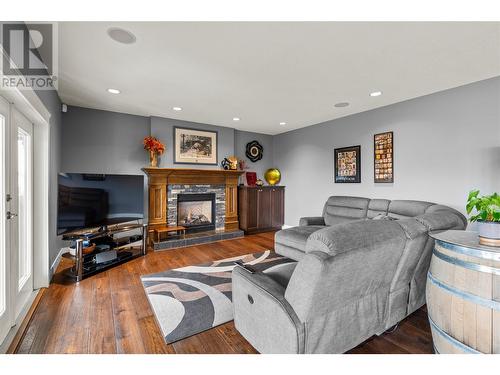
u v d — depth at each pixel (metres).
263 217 5.43
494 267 1.19
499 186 2.70
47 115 2.47
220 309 2.12
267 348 1.40
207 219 5.04
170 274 2.89
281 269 1.89
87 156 3.93
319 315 1.28
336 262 1.16
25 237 2.31
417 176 3.40
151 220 4.21
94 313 2.05
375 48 2.14
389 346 1.64
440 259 1.45
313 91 3.19
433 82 2.89
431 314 1.50
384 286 1.63
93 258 3.06
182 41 2.04
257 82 2.90
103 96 3.39
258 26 1.84
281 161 5.95
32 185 2.43
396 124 3.65
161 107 3.90
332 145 4.67
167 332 1.79
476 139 2.86
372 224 1.40
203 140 4.96
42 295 2.36
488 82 2.76
